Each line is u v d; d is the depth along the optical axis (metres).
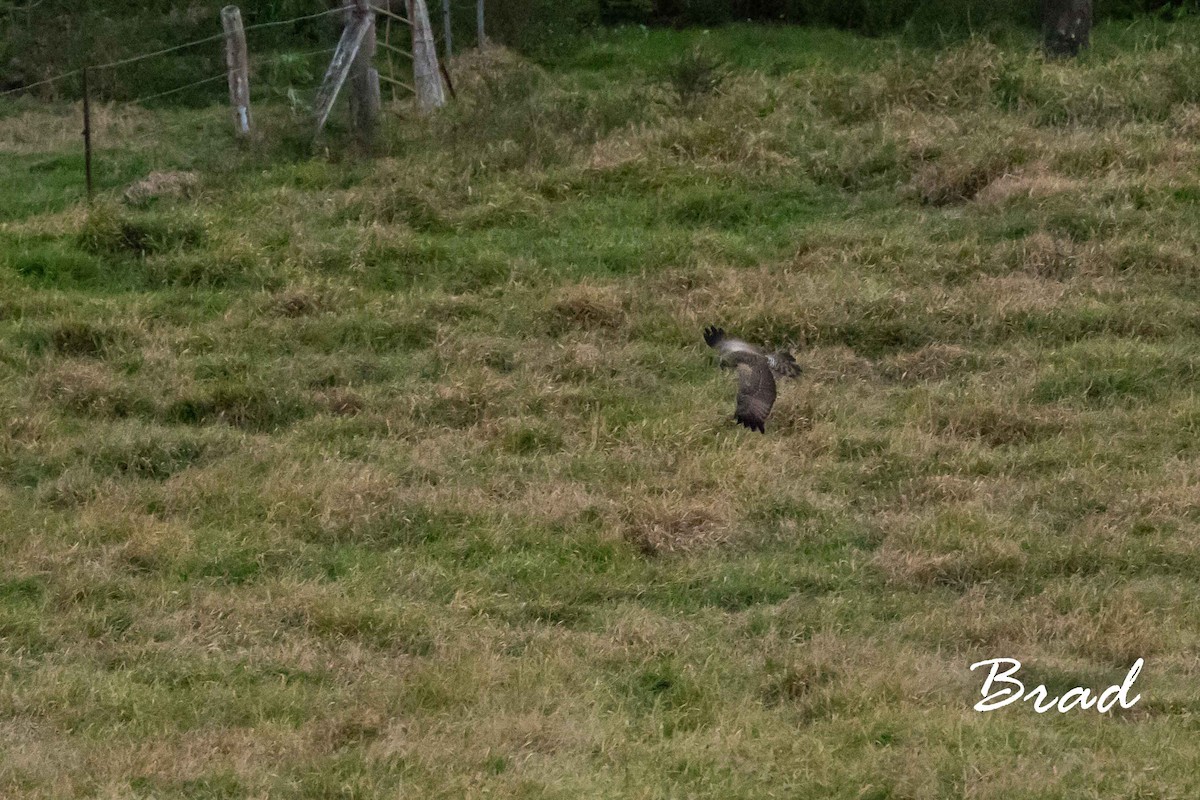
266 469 31.19
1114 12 71.19
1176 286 39.59
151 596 25.97
